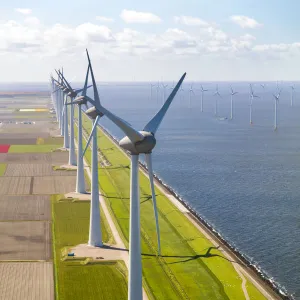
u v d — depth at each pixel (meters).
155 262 77.88
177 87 55.22
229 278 72.50
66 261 78.38
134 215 55.12
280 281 74.69
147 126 54.94
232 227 99.94
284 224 101.38
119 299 65.88
